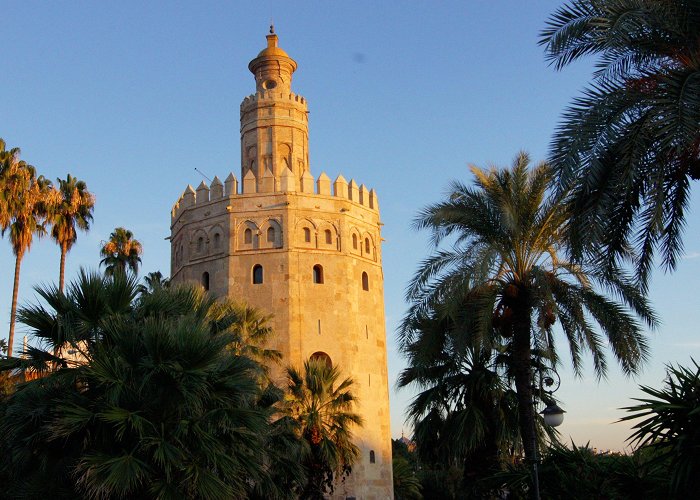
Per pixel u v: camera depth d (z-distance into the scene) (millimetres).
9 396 23969
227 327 30250
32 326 23281
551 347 24938
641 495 17609
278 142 57562
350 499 49656
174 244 58281
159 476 20438
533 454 24281
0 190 46469
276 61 59438
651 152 17266
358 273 54875
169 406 21547
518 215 25594
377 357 54656
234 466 21422
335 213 54469
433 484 67312
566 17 18688
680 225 18469
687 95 15188
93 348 23109
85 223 54719
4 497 21891
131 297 24250
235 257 52688
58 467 21141
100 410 20812
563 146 16469
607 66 17688
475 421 28453
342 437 40594
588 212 17266
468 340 25906
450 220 26109
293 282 52000
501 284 25938
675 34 17109
